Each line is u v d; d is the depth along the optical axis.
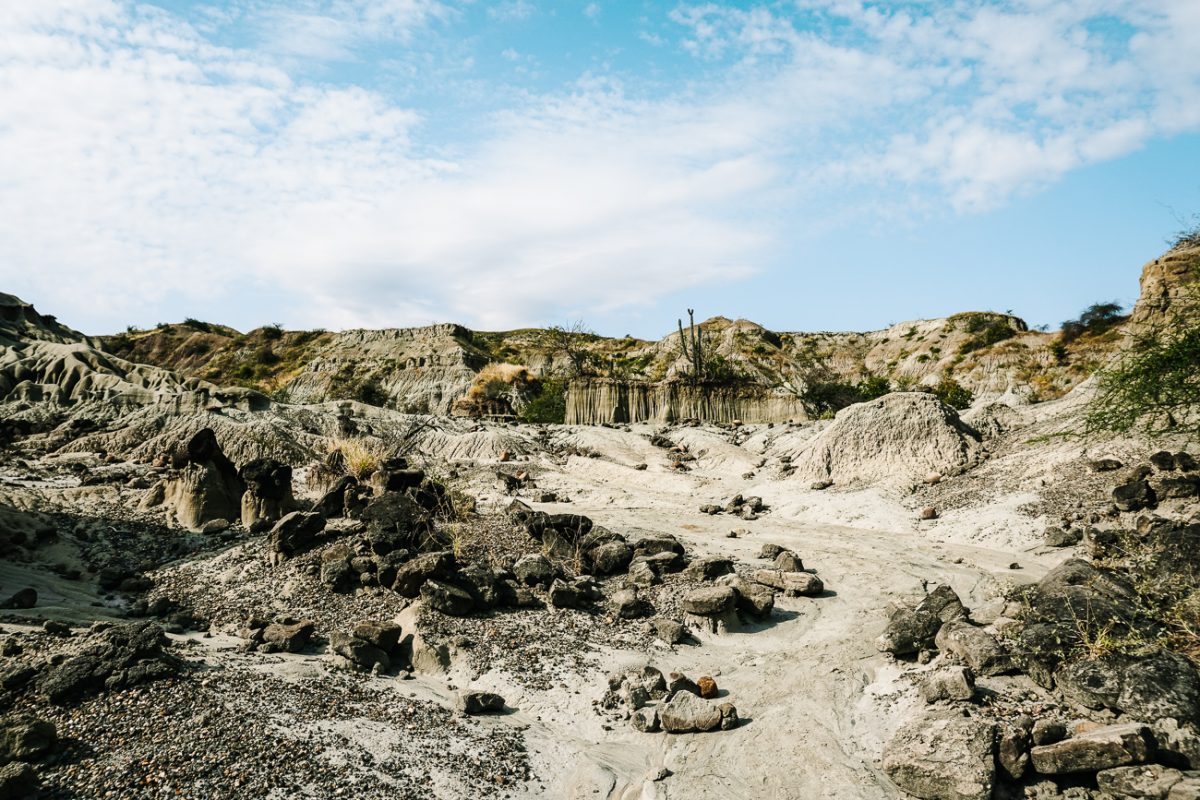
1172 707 6.50
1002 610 9.51
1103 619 7.91
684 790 6.55
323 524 11.95
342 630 9.50
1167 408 12.71
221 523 13.68
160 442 21.06
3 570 10.65
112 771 5.84
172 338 105.56
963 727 6.58
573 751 7.17
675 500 20.22
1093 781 6.23
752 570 12.68
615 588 11.63
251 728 6.63
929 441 20.34
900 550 14.48
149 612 9.77
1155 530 10.23
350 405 30.67
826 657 9.22
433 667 8.75
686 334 87.12
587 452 26.47
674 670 8.73
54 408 24.84
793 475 21.52
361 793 6.02
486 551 12.56
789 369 71.75
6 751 5.78
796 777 6.71
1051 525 14.48
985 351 71.81
